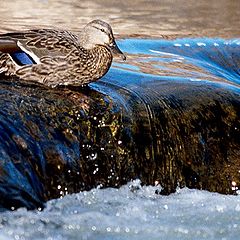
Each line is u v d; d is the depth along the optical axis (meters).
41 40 12.70
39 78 12.64
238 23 22.23
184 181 12.47
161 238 11.12
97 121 12.03
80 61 12.73
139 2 24.30
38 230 10.51
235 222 11.75
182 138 12.70
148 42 17.70
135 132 12.28
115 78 13.95
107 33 12.90
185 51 17.58
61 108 11.93
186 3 24.69
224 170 12.77
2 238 10.12
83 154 11.67
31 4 22.08
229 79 16.64
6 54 12.55
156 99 13.05
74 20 20.70
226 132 13.15
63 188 11.19
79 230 10.85
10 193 10.39
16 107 11.61
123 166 11.99
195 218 11.73
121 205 11.62
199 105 13.21
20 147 10.98
